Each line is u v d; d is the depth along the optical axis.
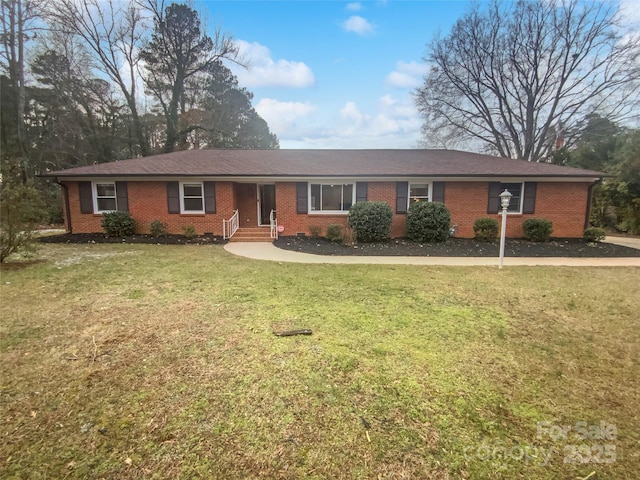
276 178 13.73
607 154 19.05
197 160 15.55
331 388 3.13
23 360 3.60
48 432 2.52
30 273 7.53
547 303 5.83
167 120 27.09
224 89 33.09
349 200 14.37
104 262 8.92
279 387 3.14
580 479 2.15
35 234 9.02
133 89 26.39
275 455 2.32
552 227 13.75
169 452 2.33
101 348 3.90
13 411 2.75
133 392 3.04
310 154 17.38
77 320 4.77
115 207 14.23
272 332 4.38
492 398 3.03
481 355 3.85
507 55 26.27
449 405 2.91
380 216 12.94
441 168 14.41
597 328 4.72
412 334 4.40
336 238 12.95
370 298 5.96
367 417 2.73
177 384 3.17
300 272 8.02
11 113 21.78
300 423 2.65
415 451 2.37
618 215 17.86
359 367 3.53
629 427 2.67
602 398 3.07
